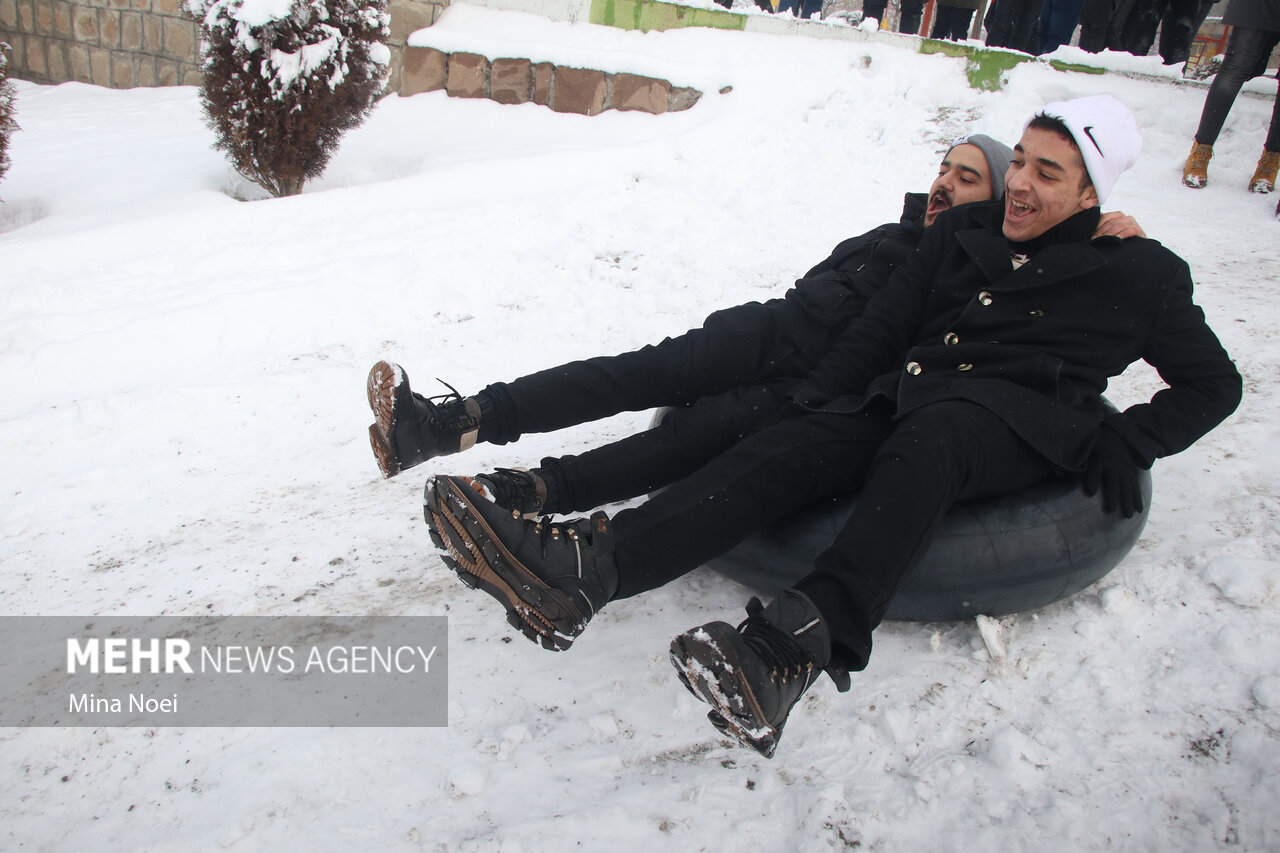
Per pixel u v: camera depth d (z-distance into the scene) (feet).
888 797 5.81
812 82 22.94
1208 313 12.27
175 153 22.22
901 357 7.75
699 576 7.97
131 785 6.02
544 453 10.50
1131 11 31.01
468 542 6.01
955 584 6.68
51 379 12.50
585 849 5.47
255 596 7.95
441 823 5.65
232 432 11.23
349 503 9.55
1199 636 6.86
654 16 25.62
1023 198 7.06
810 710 6.47
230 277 14.96
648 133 22.07
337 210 17.93
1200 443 9.36
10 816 5.82
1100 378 7.00
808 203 18.16
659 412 9.04
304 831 5.61
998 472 6.52
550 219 17.60
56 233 16.75
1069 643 6.93
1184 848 5.39
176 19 29.30
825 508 6.99
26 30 31.94
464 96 25.57
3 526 9.45
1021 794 5.78
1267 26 16.81
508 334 13.83
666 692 6.68
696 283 15.02
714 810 5.74
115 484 10.14
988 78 22.77
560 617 5.99
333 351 13.35
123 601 8.00
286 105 18.21
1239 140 20.12
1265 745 5.91
